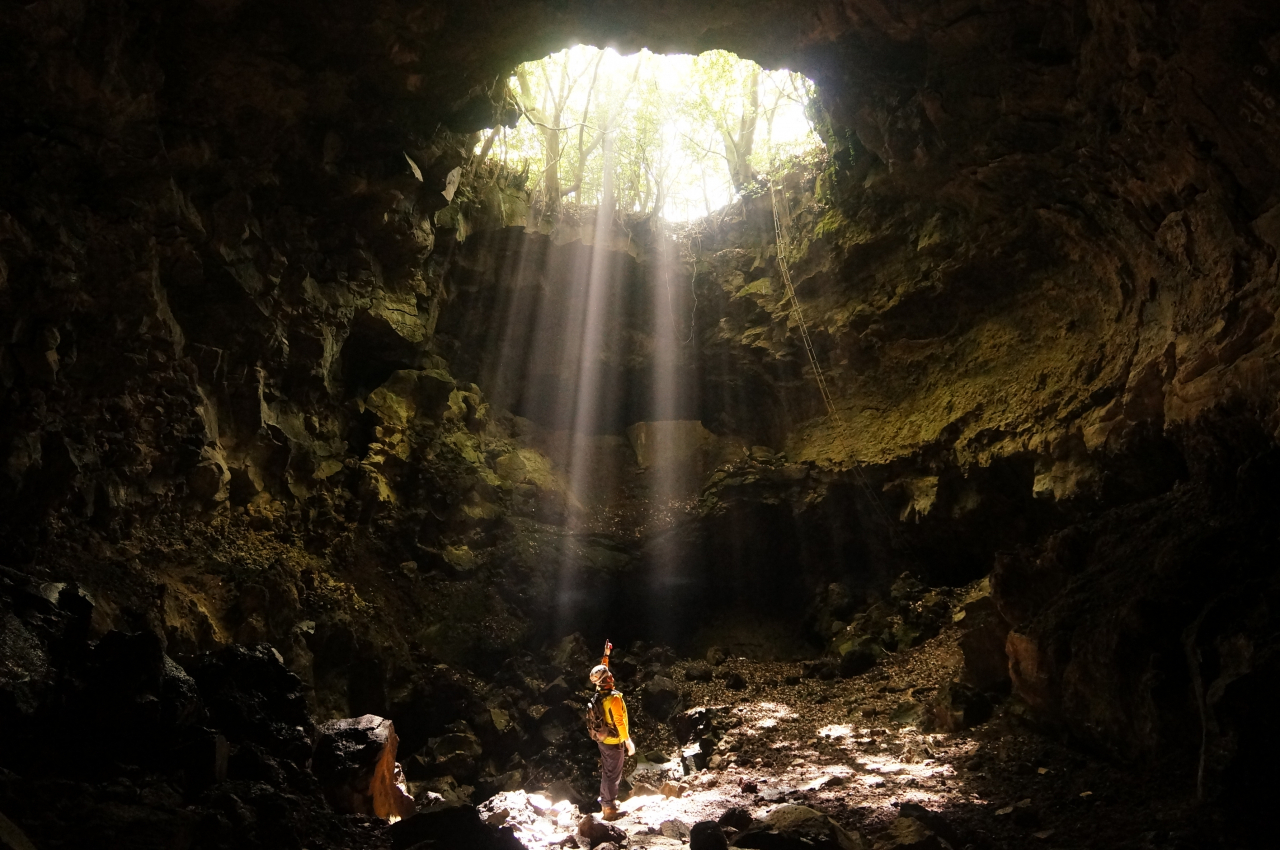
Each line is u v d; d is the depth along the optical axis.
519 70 17.81
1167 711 6.91
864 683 13.02
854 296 16.78
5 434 8.66
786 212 18.20
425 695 12.95
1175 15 8.54
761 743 11.02
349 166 12.98
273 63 10.91
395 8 10.79
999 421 13.89
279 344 12.84
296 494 13.07
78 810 4.82
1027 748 8.60
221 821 5.15
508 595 15.59
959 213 14.55
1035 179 12.36
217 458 11.47
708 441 19.44
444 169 14.23
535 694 13.97
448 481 15.74
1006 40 10.70
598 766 12.58
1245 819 5.68
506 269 18.06
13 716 5.35
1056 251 13.38
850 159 15.75
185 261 11.27
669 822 7.52
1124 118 10.16
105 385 10.18
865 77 12.48
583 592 16.44
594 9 11.40
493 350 18.73
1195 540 7.70
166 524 10.77
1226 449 8.29
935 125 12.23
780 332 18.09
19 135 9.03
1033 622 9.01
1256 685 5.82
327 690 11.82
